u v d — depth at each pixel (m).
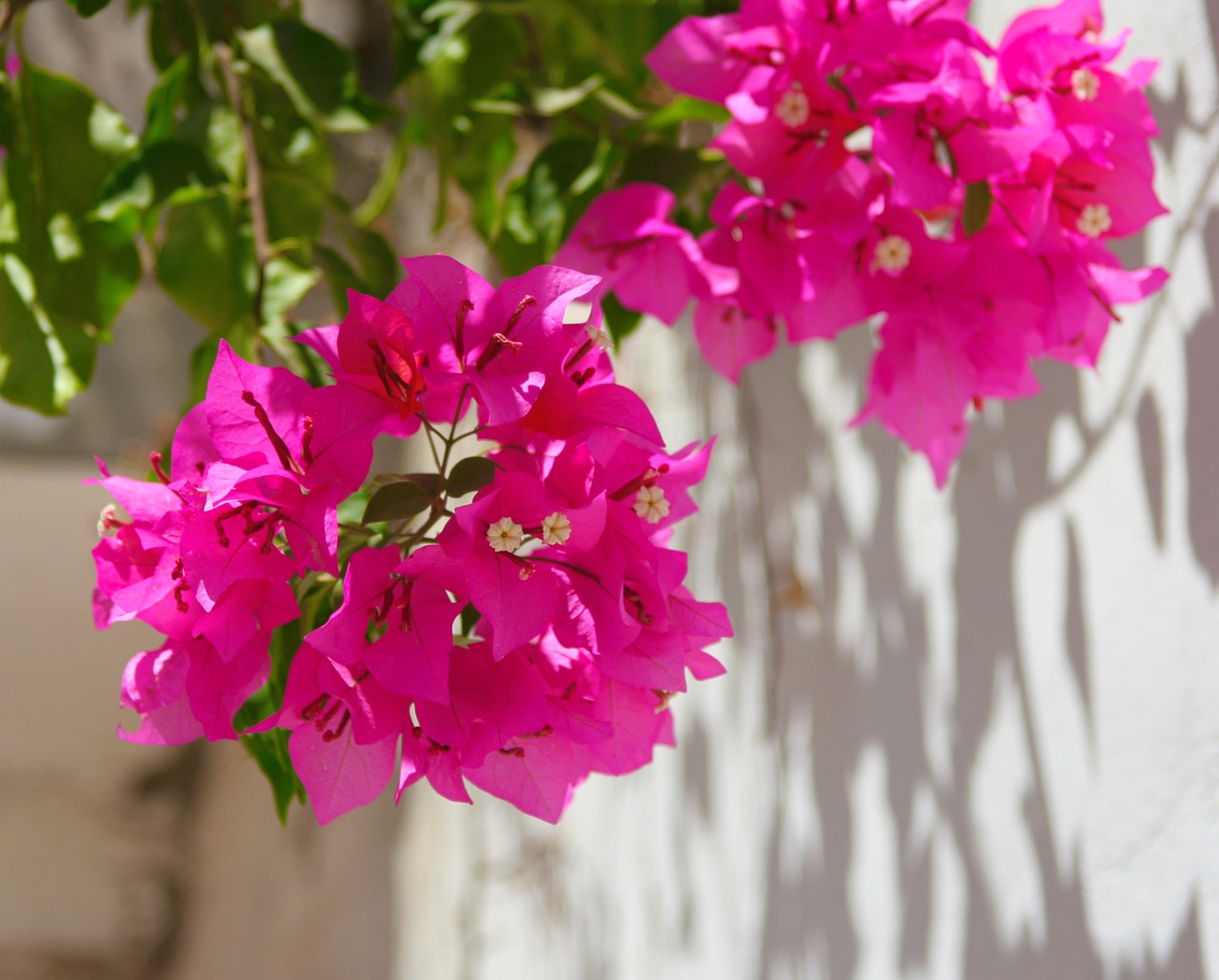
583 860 1.77
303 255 1.03
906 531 1.06
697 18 0.88
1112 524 0.93
